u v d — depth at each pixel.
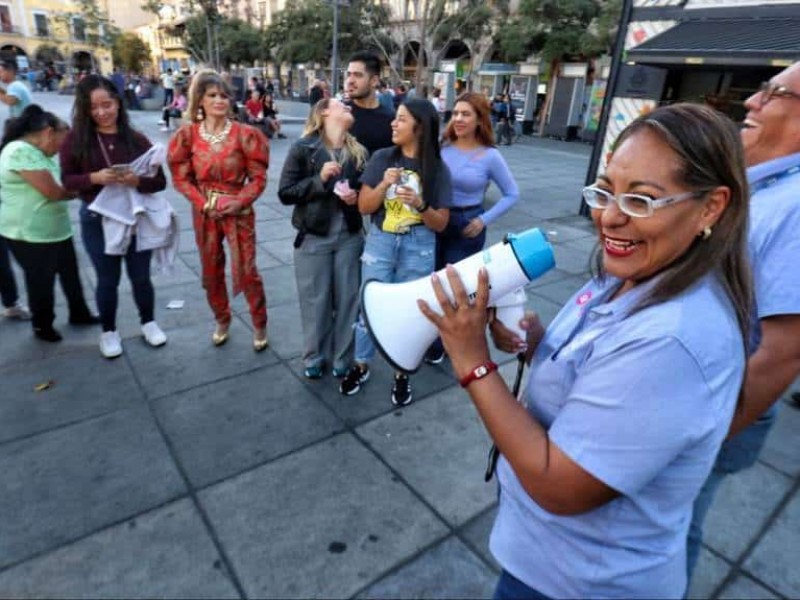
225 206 2.98
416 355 1.24
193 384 3.06
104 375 3.10
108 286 3.19
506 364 3.48
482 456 2.58
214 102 2.87
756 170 1.27
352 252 2.92
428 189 2.58
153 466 2.40
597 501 0.82
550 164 13.62
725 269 0.83
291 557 1.97
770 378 1.11
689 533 1.47
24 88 5.85
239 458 2.48
